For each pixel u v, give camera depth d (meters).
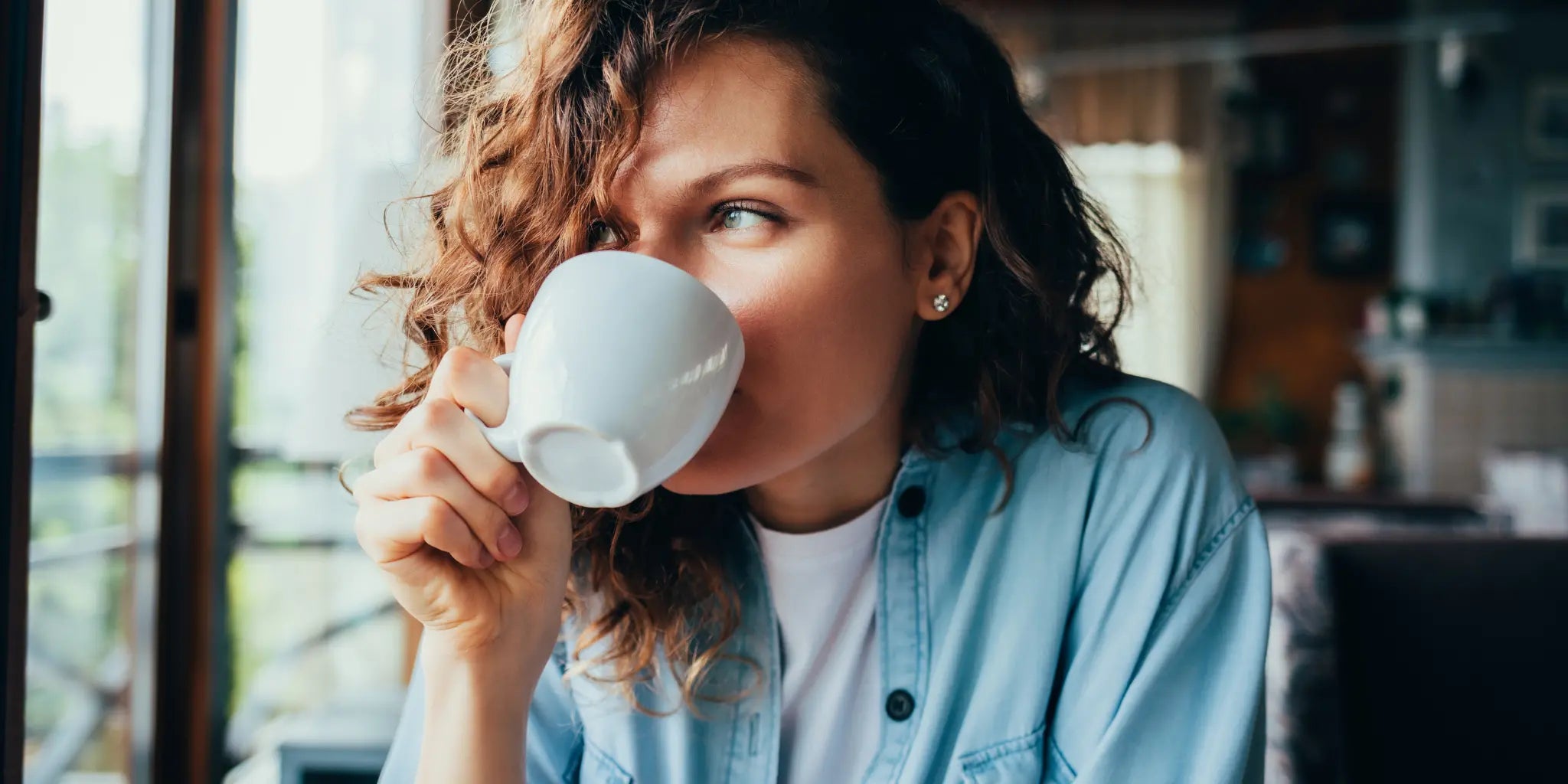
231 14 2.09
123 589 2.07
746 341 0.54
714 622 0.70
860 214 0.57
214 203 2.05
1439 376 6.23
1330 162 6.88
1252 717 0.63
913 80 0.61
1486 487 5.59
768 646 0.70
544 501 0.55
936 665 0.67
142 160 2.00
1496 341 6.10
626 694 0.70
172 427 2.02
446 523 0.50
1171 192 6.41
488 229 0.64
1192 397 0.72
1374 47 6.82
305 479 2.43
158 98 1.99
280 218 2.21
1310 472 6.90
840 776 0.71
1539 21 6.46
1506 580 1.24
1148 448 0.68
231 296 2.13
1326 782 1.21
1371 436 6.90
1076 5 6.42
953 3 0.71
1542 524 3.76
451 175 0.70
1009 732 0.66
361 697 1.76
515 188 0.62
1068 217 0.77
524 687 0.55
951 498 0.70
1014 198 0.71
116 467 2.05
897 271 0.61
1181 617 0.64
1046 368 0.71
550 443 0.47
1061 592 0.67
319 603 2.46
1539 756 1.21
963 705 0.67
